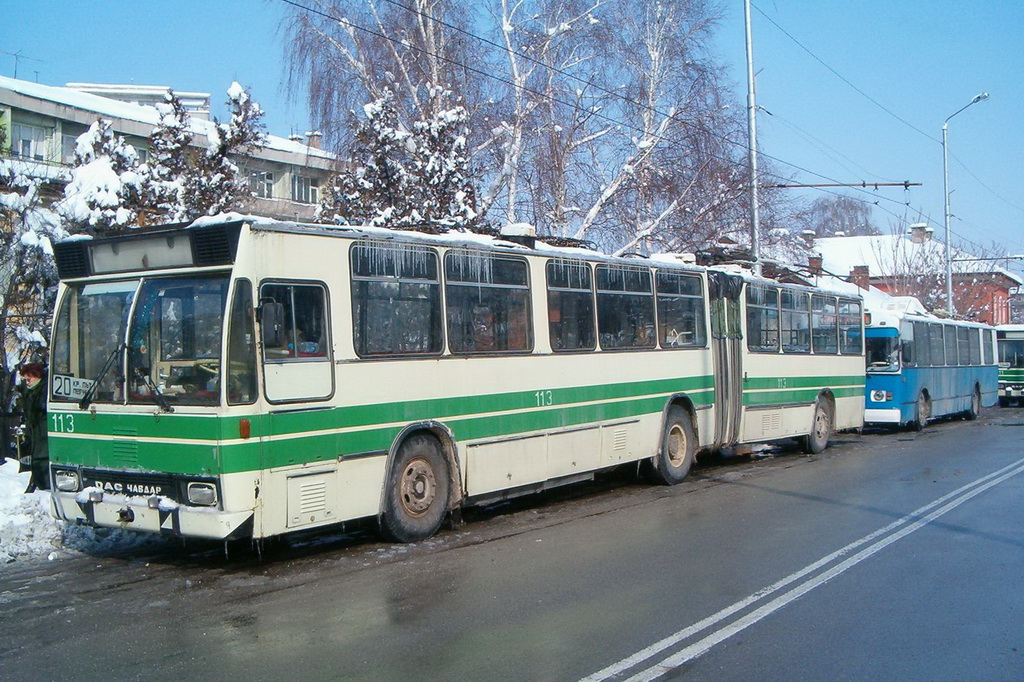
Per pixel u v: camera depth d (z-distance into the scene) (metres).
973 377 30.00
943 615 7.10
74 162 14.27
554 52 24.70
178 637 6.59
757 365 16.59
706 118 25.98
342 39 23.61
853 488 13.80
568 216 25.59
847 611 7.20
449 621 6.95
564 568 8.66
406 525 9.68
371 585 8.05
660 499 12.88
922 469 16.09
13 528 9.48
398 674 5.80
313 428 8.59
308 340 8.63
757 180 25.00
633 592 7.77
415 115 22.98
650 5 26.08
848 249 67.19
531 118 24.52
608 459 12.72
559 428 11.80
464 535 10.27
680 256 15.69
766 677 5.76
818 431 19.02
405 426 9.59
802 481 14.68
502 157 24.23
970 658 6.12
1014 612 7.18
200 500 7.99
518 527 10.80
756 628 6.77
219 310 8.06
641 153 25.33
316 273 8.76
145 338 8.48
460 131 21.80
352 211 17.42
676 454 14.41
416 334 9.81
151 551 9.38
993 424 27.50
